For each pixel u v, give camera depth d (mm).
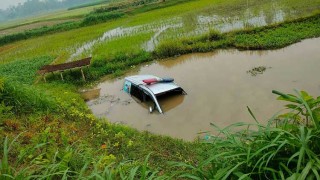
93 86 18062
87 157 5707
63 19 72750
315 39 19266
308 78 13258
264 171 3094
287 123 3578
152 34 28156
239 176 3098
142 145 8703
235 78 14922
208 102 12664
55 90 16625
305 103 3225
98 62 21031
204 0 47250
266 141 3240
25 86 11414
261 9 31500
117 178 5234
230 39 21734
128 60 21188
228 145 3484
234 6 36406
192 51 21609
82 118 10992
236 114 11211
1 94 9797
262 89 12961
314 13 23844
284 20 23797
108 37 31438
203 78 15875
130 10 51688
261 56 17953
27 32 47938
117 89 16781
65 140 7367
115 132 9859
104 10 63125
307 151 2857
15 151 6496
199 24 29312
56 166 4449
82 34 37344
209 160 3404
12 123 8500
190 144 8883
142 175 3537
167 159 7812
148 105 13570
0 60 30797
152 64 20609
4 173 4121
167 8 46094
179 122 11383
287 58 16594
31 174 4480
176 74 17500
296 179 2764
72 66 18719
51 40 38125
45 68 19344
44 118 9727
